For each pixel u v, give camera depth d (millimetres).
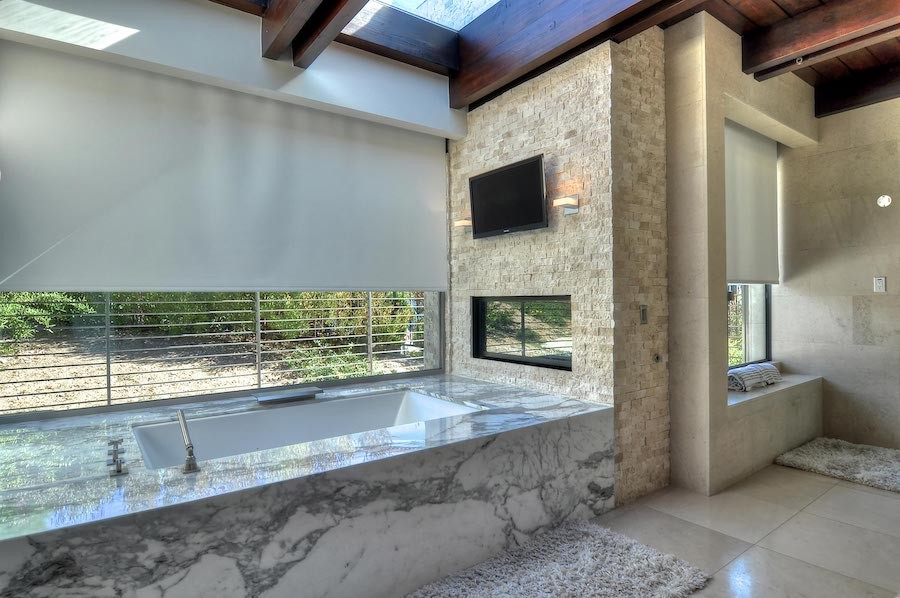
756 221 4359
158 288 2988
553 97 3379
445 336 4430
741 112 3654
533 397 3334
